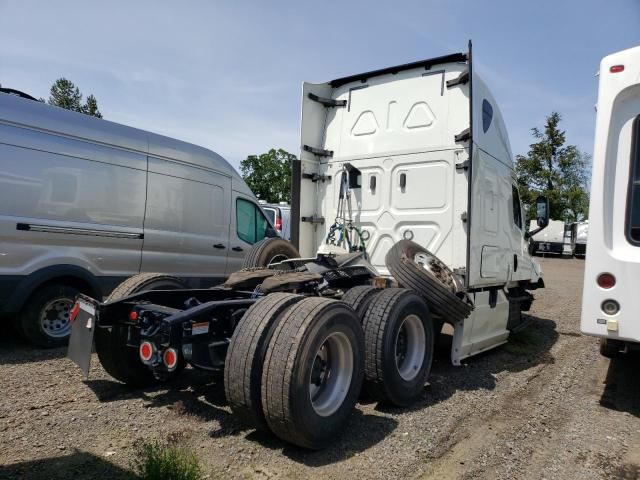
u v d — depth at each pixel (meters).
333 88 6.95
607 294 4.59
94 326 4.04
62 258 6.13
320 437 3.43
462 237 5.70
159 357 3.65
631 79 4.57
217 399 4.40
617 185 4.63
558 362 6.47
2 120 5.64
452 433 3.99
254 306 3.61
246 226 9.05
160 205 7.43
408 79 6.27
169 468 2.96
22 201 5.76
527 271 8.19
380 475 3.22
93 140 6.57
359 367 3.85
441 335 5.82
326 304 3.56
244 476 3.10
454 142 5.83
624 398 5.08
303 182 6.70
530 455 3.70
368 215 6.40
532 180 43.78
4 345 6.10
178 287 5.00
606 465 3.59
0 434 3.51
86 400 4.26
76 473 3.03
